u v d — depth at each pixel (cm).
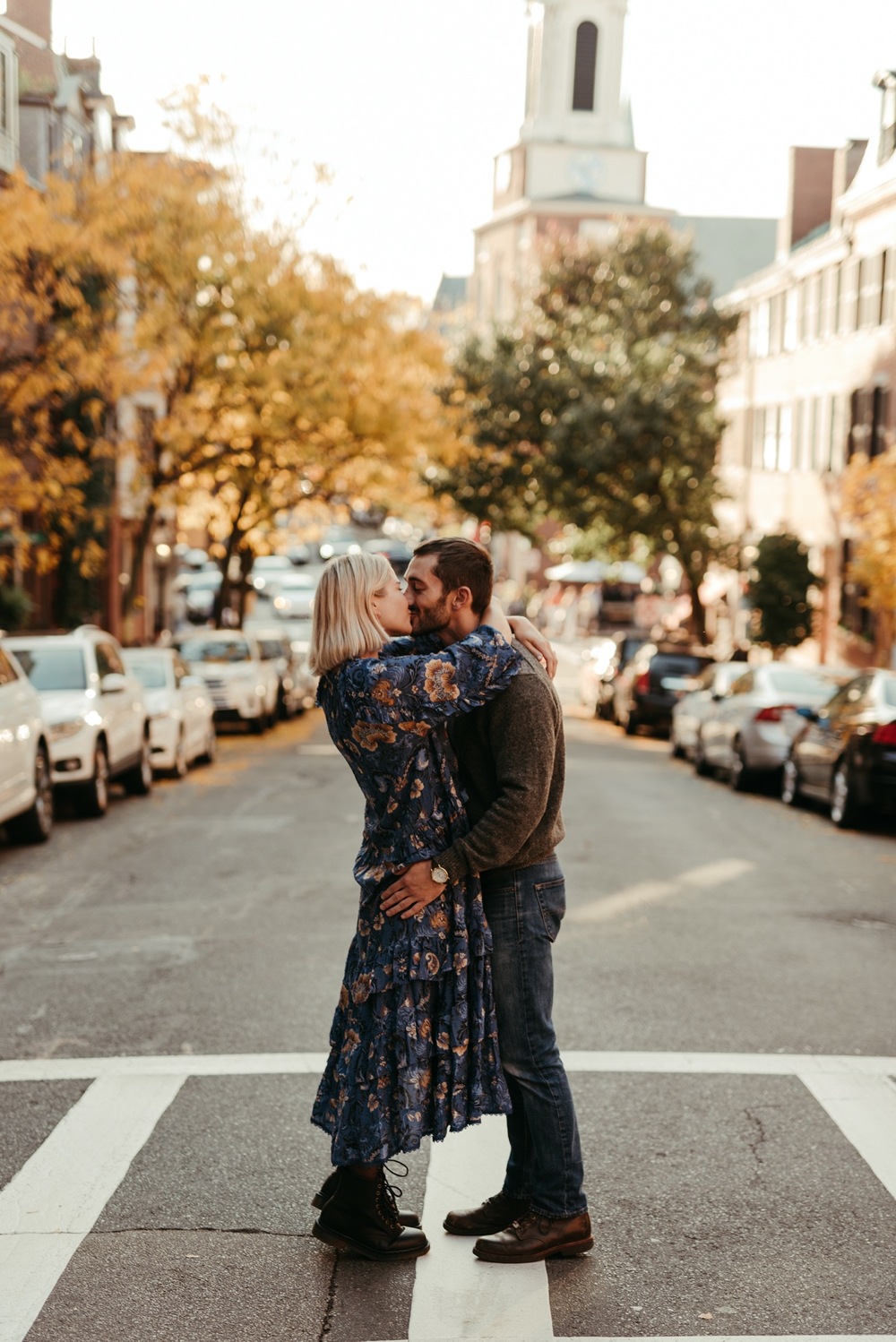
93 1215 478
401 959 420
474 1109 424
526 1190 460
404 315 3000
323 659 426
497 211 8912
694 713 2255
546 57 8500
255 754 2369
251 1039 678
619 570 5259
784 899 1084
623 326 3888
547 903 441
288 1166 521
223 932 923
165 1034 688
